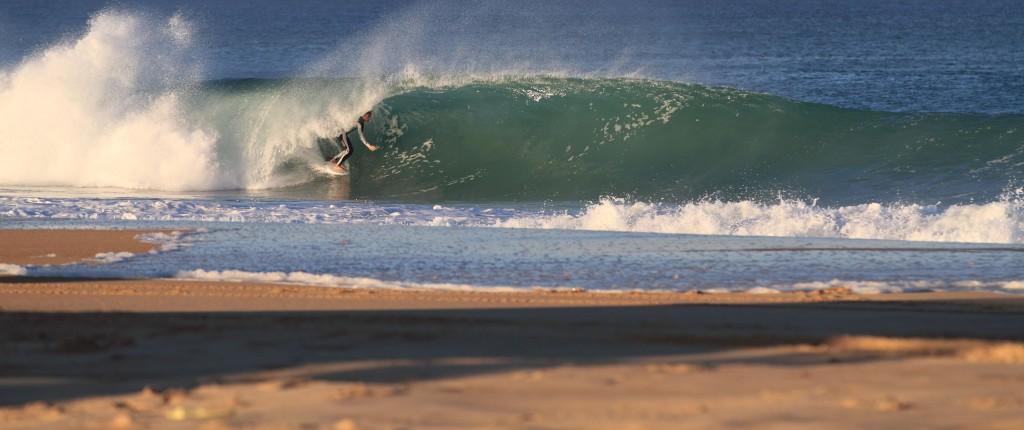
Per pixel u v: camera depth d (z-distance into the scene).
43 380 22.36
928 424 17.34
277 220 64.00
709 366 23.22
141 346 26.55
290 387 21.14
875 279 42.44
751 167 86.38
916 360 23.94
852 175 81.75
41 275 43.38
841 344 26.53
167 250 50.47
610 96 96.06
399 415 18.48
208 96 94.81
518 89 97.62
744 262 46.84
